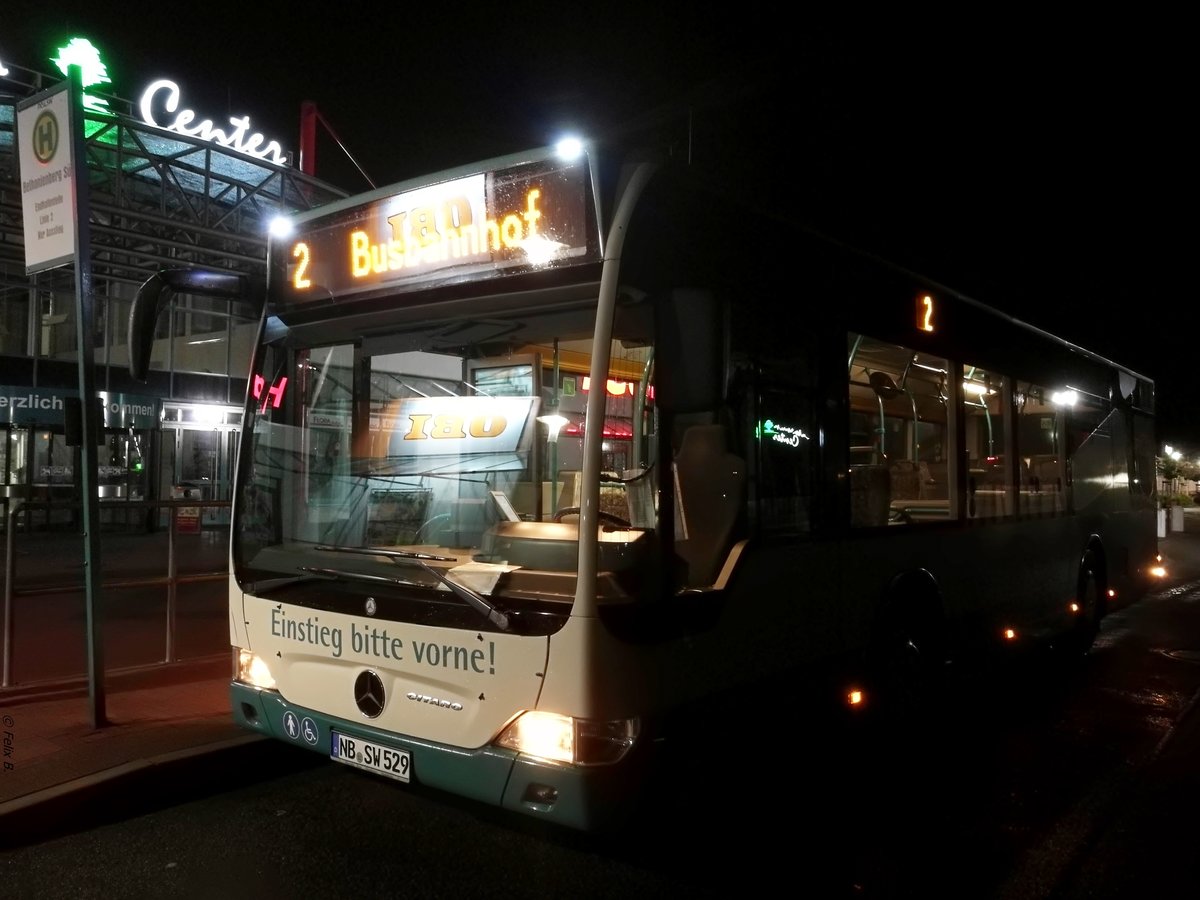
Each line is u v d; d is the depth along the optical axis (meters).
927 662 6.14
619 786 3.71
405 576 4.20
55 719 6.01
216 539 18.81
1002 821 5.16
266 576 4.82
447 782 4.02
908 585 5.85
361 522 4.99
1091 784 5.78
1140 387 11.15
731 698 4.29
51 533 18.38
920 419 6.26
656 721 3.86
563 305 4.05
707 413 4.00
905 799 5.48
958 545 6.50
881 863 4.59
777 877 4.42
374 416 5.04
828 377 5.15
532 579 3.88
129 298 20.75
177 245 15.57
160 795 5.14
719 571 4.31
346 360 5.07
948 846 4.81
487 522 4.71
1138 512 10.79
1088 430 9.29
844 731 5.20
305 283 5.04
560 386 4.48
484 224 4.30
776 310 4.77
